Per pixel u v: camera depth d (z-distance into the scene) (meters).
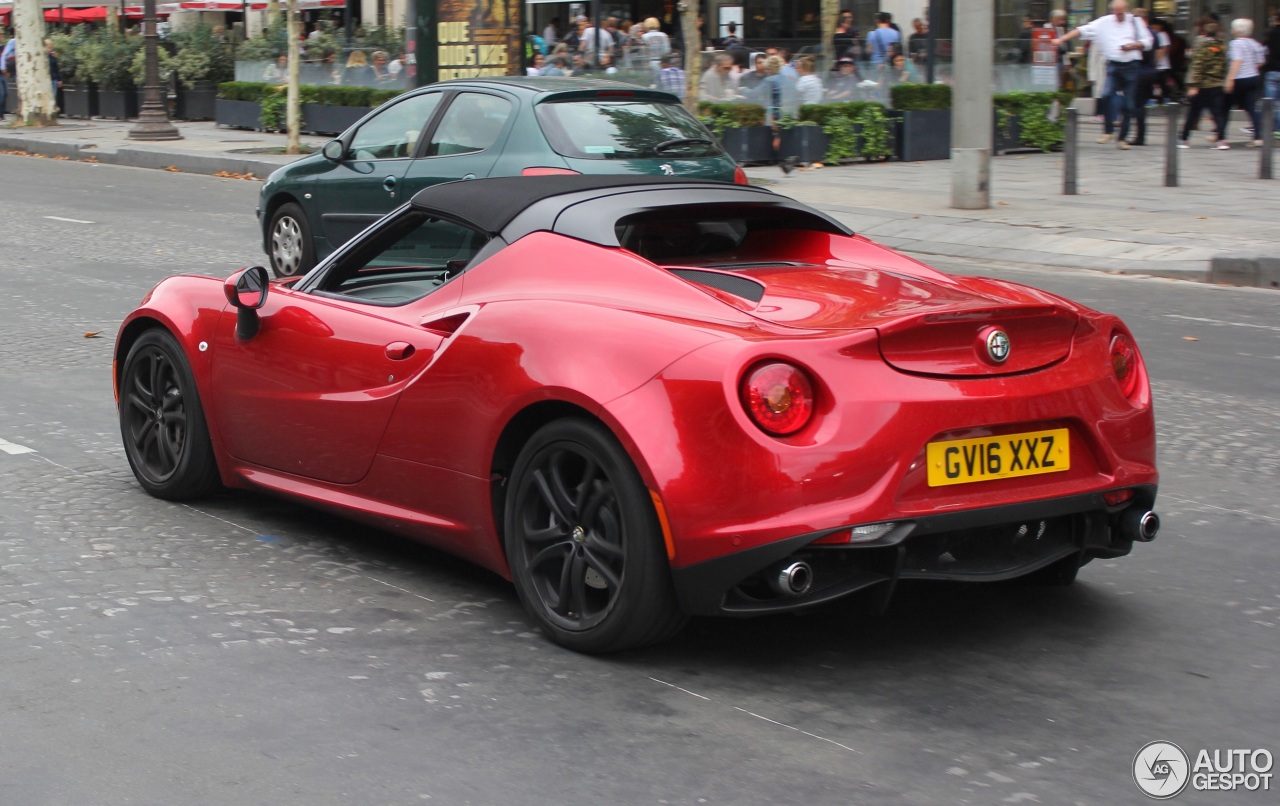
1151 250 13.23
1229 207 15.54
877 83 22.08
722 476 3.80
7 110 37.31
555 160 9.76
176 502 5.83
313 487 5.18
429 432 4.59
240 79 29.89
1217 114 22.09
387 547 5.29
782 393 3.79
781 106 20.97
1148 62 22.56
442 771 3.49
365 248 5.22
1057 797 3.40
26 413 7.34
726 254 5.07
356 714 3.82
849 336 3.89
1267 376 8.73
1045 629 4.53
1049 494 4.10
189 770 3.48
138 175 22.39
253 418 5.33
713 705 3.90
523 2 22.70
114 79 33.69
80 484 6.09
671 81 21.91
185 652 4.25
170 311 5.66
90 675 4.07
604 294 4.36
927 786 3.44
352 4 41.12
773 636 4.43
